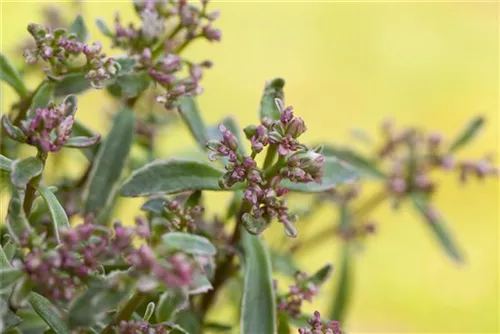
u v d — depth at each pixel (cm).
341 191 62
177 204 50
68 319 47
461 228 114
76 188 55
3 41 74
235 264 53
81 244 46
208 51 105
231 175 49
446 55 130
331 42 128
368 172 60
